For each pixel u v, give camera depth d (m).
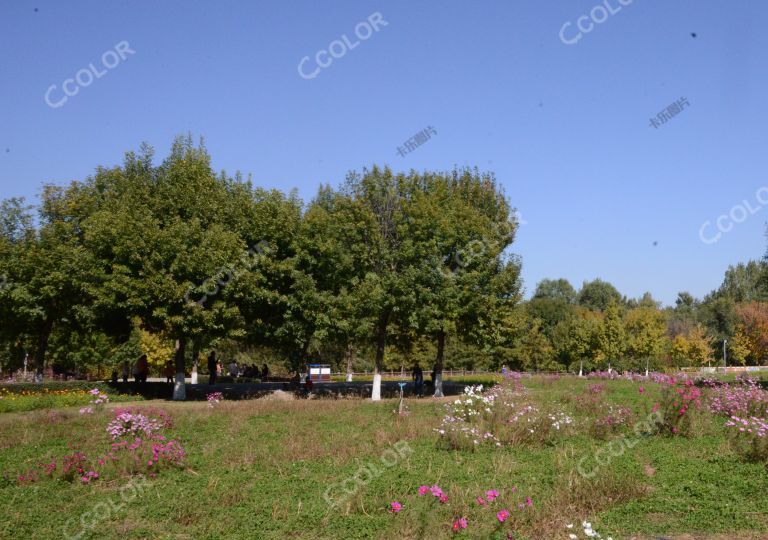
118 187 29.69
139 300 23.69
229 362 53.31
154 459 12.14
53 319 30.08
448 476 11.11
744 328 64.56
